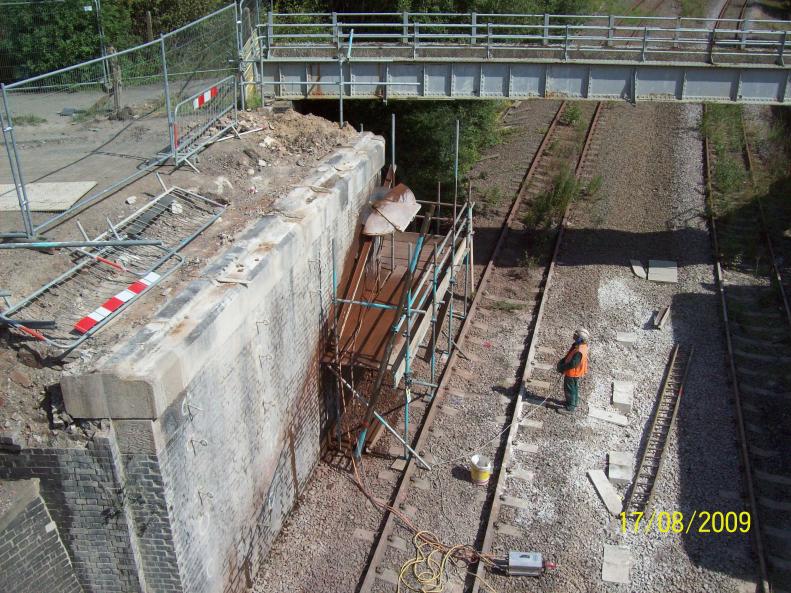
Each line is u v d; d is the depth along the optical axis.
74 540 7.65
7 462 7.30
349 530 10.53
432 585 9.53
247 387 9.24
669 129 25.58
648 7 40.69
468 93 18.58
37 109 16.25
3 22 20.48
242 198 12.04
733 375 13.45
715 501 10.86
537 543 10.23
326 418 12.42
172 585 7.91
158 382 7.04
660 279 17.02
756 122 26.38
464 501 10.95
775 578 9.63
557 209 19.97
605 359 14.28
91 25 21.08
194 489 8.05
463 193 21.17
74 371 7.31
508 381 13.56
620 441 12.18
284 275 10.18
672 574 9.76
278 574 9.95
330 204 11.92
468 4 23.02
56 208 10.68
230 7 16.28
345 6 25.81
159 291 8.92
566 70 18.11
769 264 17.59
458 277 16.95
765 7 43.12
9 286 8.49
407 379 11.39
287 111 16.56
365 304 11.68
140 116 15.60
